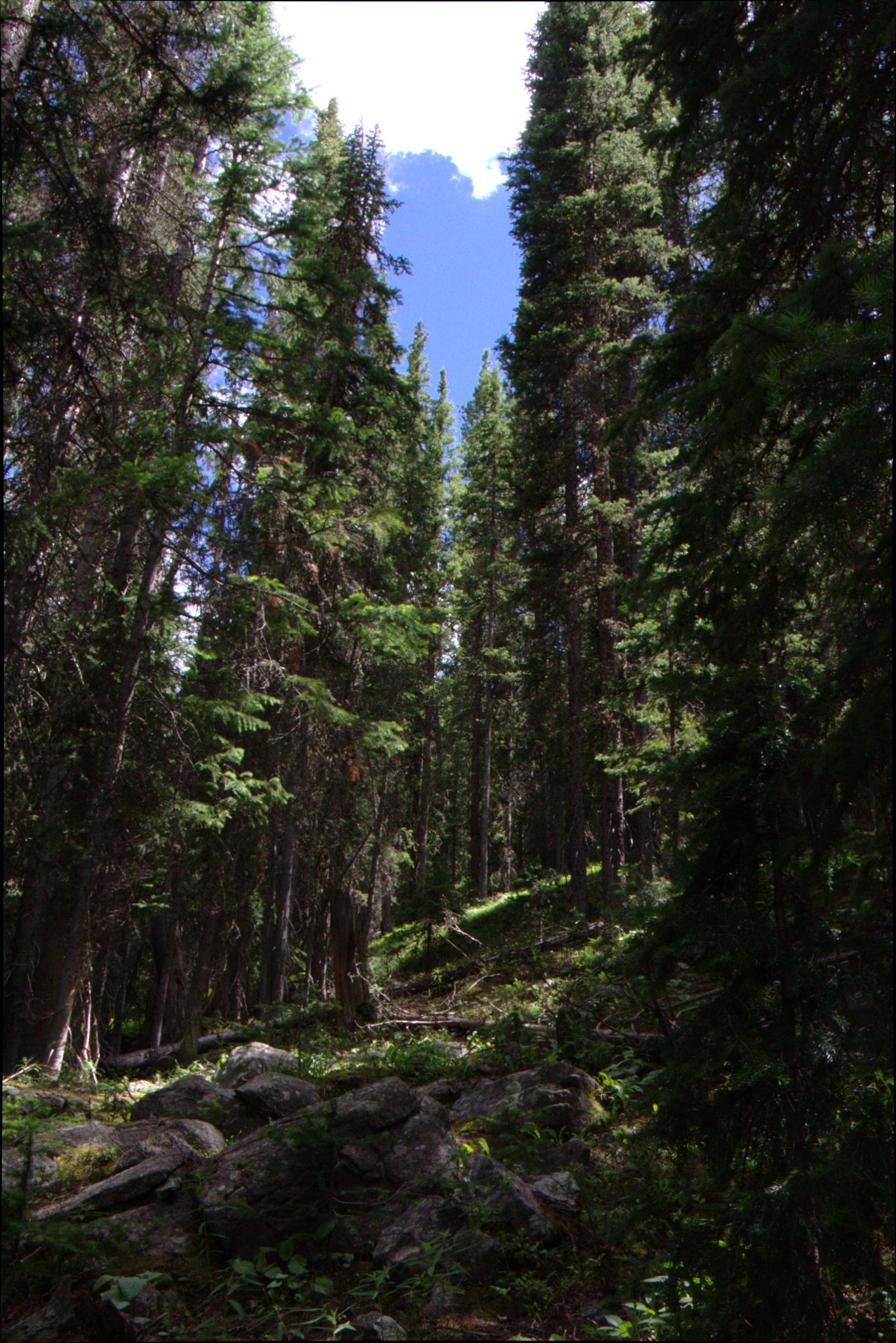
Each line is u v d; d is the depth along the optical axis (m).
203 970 15.12
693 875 4.57
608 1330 4.44
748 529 5.14
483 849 32.56
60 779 10.02
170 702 11.08
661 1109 4.52
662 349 6.15
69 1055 11.74
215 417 9.87
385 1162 6.25
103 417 6.34
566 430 20.30
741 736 4.63
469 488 34.81
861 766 3.76
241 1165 5.92
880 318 3.68
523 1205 5.47
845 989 4.11
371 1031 13.95
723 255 6.62
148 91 7.54
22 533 5.22
